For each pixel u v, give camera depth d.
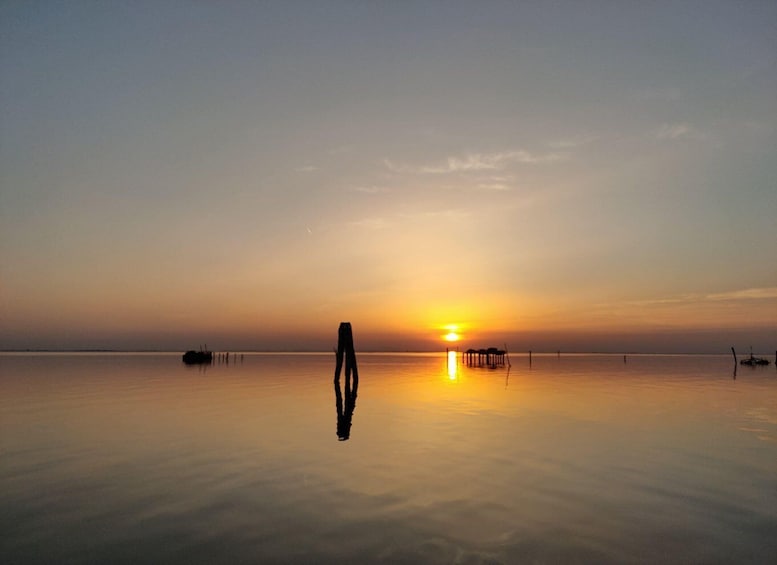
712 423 20.89
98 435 17.84
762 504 10.78
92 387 36.50
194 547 8.46
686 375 55.56
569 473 13.05
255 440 17.05
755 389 37.00
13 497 11.09
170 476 12.69
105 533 9.08
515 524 9.51
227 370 61.56
